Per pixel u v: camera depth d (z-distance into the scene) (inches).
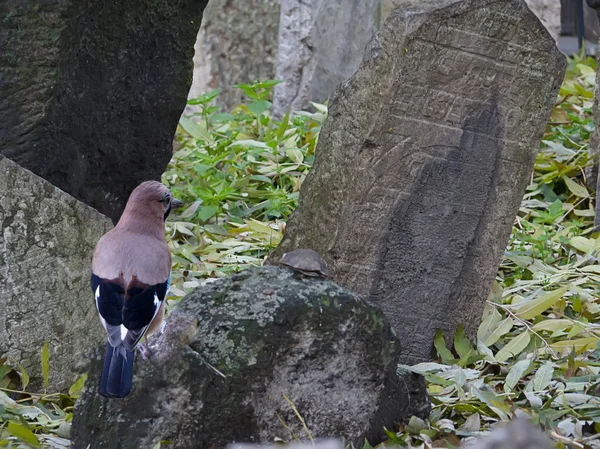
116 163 325.1
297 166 412.8
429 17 267.3
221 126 478.3
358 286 281.3
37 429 243.8
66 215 264.5
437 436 233.8
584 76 528.1
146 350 210.7
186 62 339.9
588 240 348.2
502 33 273.3
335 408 220.8
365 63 276.7
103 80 313.9
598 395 252.1
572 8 654.5
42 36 285.3
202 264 339.3
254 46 604.7
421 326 285.7
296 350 216.2
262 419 215.9
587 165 393.1
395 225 279.6
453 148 278.2
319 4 527.2
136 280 204.7
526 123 281.4
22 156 291.9
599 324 301.1
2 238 257.8
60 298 265.0
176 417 210.4
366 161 275.1
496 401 242.5
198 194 382.9
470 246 285.1
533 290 320.2
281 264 227.3
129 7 315.9
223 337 214.4
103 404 211.5
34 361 263.1
